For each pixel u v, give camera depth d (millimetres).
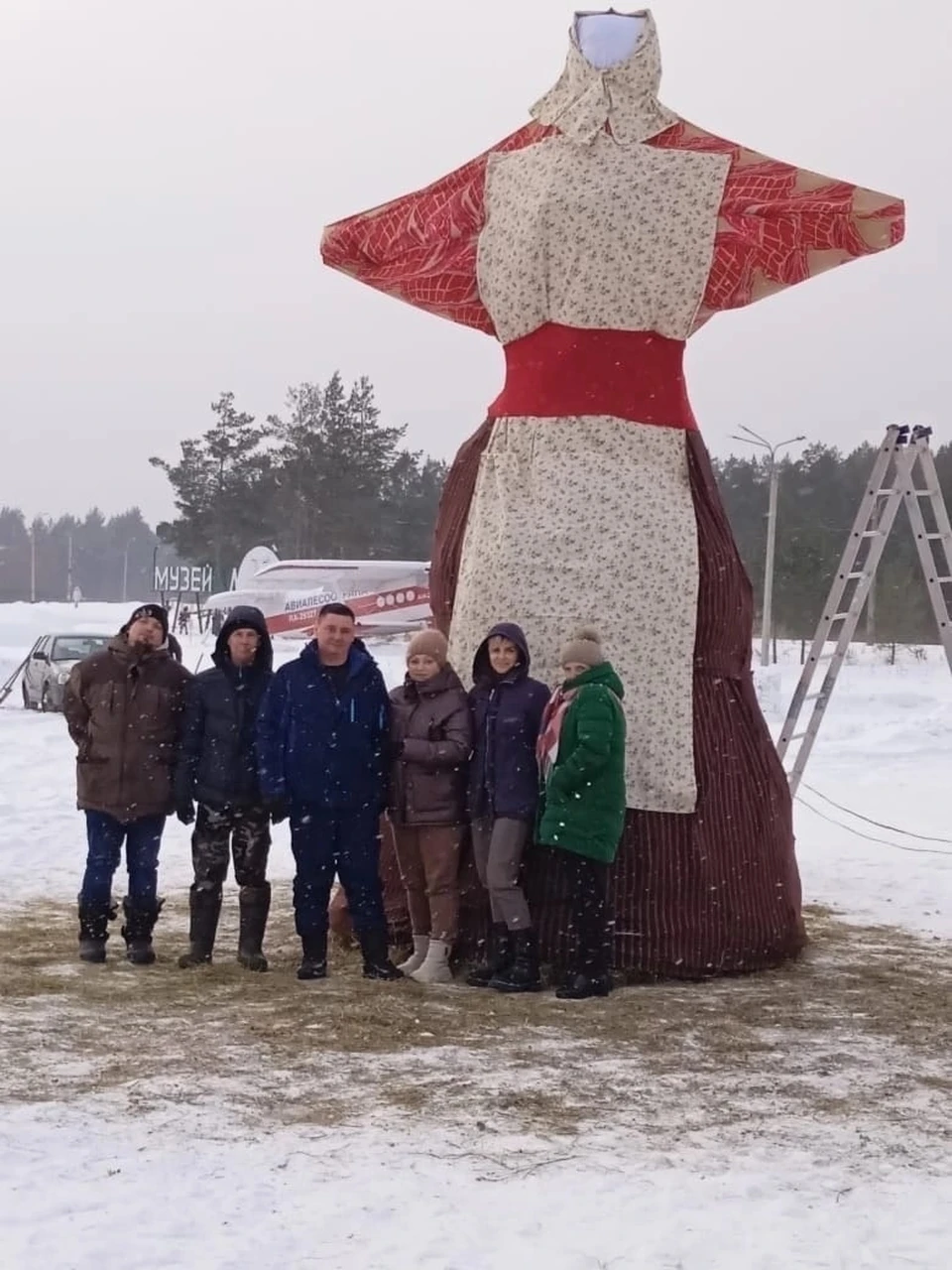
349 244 8516
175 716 7715
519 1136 4746
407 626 41688
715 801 7605
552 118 8281
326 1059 5641
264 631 7617
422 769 7383
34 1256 3807
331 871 7316
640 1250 3885
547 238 7934
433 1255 3840
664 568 7734
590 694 6973
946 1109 5137
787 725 10438
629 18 8188
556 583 7699
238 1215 4078
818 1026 6375
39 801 14398
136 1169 4402
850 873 11109
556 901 7391
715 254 7957
